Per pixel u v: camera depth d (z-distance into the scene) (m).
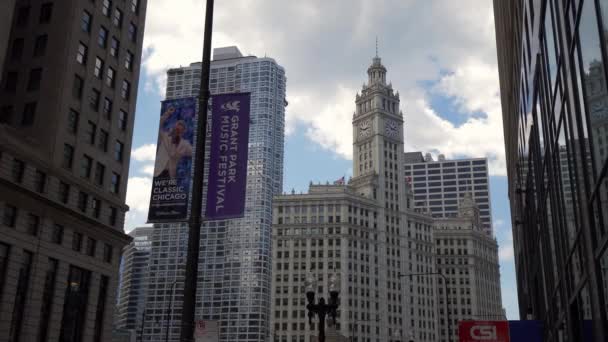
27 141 58.81
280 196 192.25
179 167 18.20
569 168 22.81
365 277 183.75
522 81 40.34
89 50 68.75
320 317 36.12
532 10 30.97
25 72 64.94
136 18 79.62
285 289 182.25
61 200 61.94
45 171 59.72
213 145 19.08
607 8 14.37
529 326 33.09
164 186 18.11
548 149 29.50
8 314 53.31
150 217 17.91
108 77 72.44
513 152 58.38
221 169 18.78
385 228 194.75
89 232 66.00
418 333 189.00
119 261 72.25
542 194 34.28
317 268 182.38
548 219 32.44
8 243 53.62
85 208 65.75
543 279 39.25
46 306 58.94
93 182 67.69
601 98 15.94
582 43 18.11
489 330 32.81
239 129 19.02
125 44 76.19
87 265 65.50
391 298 187.25
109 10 73.56
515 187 59.62
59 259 60.66
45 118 62.34
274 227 189.62
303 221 188.25
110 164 71.44
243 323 197.88
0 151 54.03
